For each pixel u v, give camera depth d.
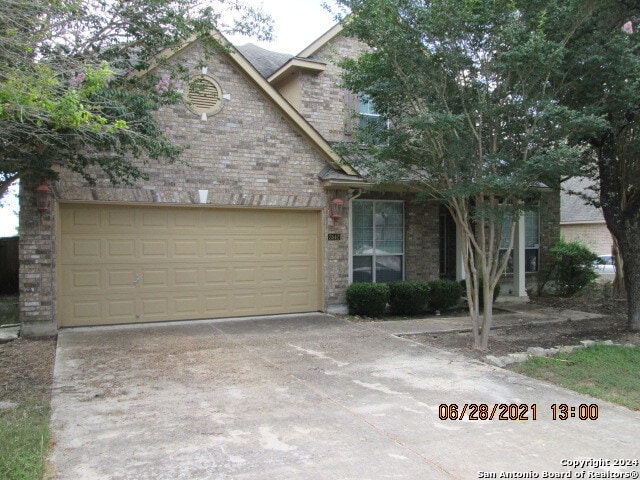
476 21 7.28
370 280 12.12
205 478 3.76
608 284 15.52
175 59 9.27
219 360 7.08
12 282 14.12
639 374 6.77
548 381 6.40
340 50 12.32
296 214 10.88
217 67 9.80
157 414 5.04
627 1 8.40
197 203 9.64
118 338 8.27
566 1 7.57
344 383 6.15
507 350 8.02
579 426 4.95
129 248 9.35
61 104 4.78
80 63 5.91
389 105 8.41
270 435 4.57
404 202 12.51
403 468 3.99
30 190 8.34
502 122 7.83
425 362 7.19
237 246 10.30
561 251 14.66
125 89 7.36
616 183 9.80
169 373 6.43
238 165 10.02
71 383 5.98
